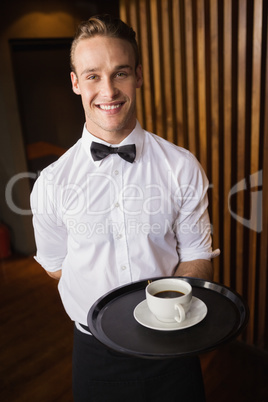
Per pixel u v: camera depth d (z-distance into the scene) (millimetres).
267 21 2178
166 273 1452
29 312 3514
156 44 2691
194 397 1396
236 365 2645
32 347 3016
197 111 2689
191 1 2418
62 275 1521
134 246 1389
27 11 4230
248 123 2467
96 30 1202
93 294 1441
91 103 1265
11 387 2605
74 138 5008
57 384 2604
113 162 1362
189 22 2469
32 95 4488
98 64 1210
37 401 2465
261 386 2449
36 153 4664
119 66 1216
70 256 1451
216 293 1229
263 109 2350
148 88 2867
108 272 1404
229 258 2732
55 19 4461
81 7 4660
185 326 1060
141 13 2736
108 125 1271
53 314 3453
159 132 2871
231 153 2537
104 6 4879
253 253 2598
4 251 4719
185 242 1486
